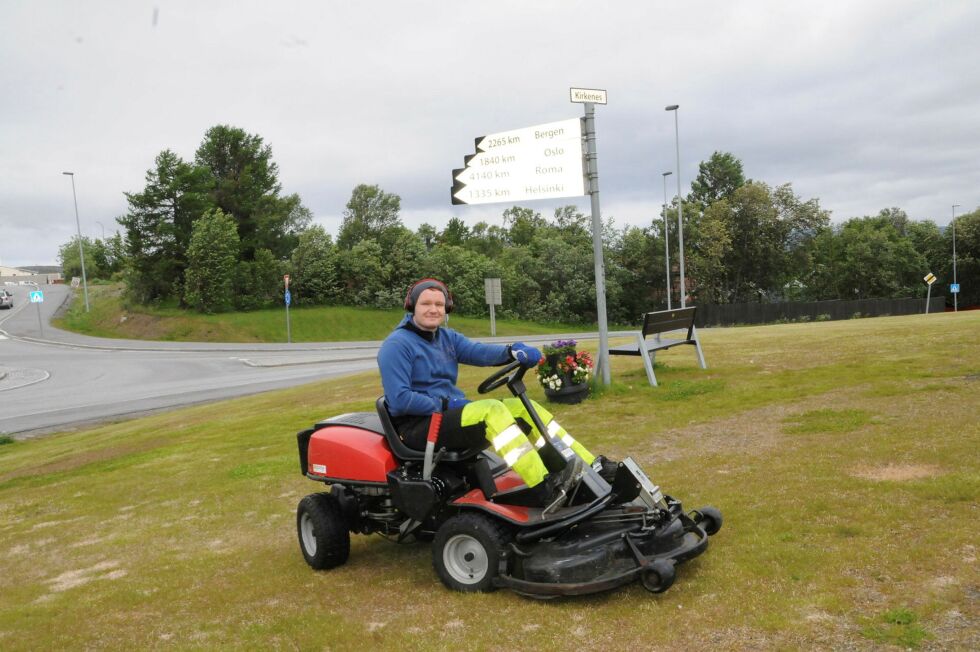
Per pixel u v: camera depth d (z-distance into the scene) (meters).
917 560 3.90
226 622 4.26
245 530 6.34
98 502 8.12
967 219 75.31
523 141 10.27
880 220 100.00
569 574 3.88
